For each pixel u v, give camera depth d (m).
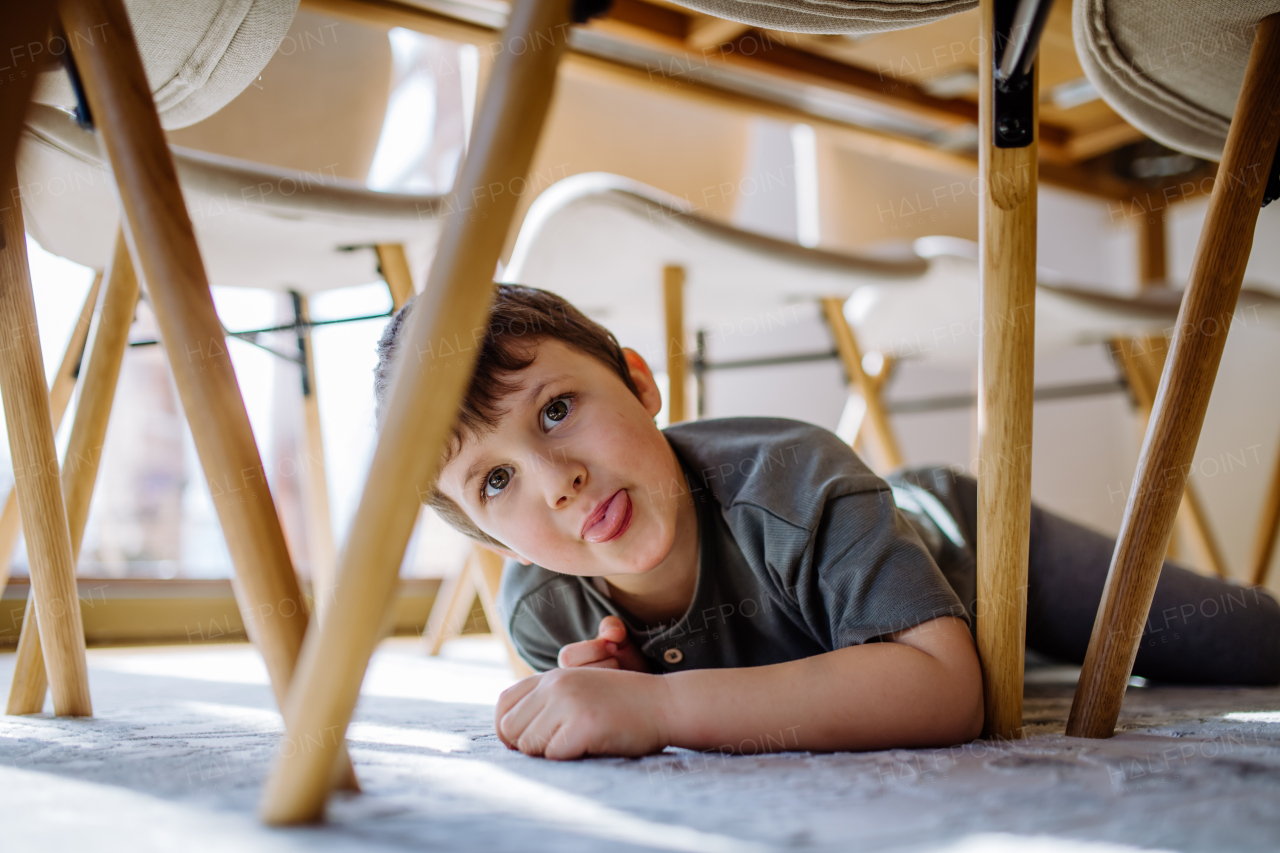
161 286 0.31
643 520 0.56
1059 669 1.06
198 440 0.31
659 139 1.60
